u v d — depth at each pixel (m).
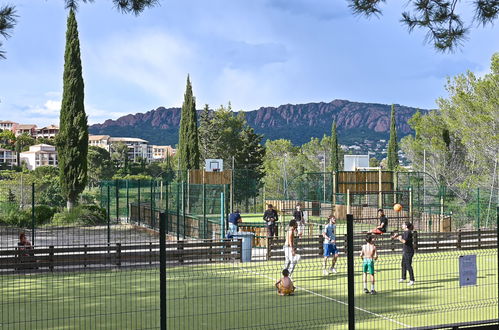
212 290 14.94
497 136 41.19
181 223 28.48
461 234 24.95
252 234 21.27
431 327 8.88
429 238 24.25
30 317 11.71
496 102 41.53
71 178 43.72
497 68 41.84
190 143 61.03
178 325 10.95
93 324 11.14
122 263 19.38
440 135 52.94
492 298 12.73
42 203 49.75
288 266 15.92
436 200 42.53
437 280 16.67
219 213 30.80
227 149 88.19
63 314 11.80
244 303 13.23
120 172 121.88
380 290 15.03
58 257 18.56
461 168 52.41
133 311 11.54
